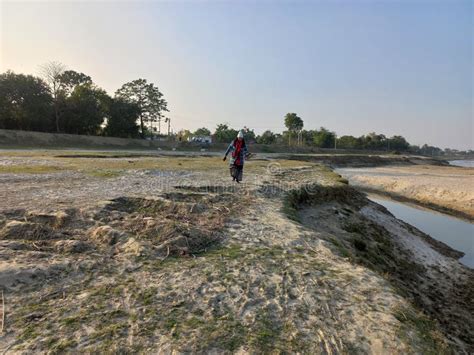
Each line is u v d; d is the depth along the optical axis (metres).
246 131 102.00
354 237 10.52
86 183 12.17
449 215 22.73
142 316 3.89
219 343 3.48
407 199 28.95
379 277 5.40
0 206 7.90
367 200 19.50
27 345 3.27
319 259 5.97
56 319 3.73
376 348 3.60
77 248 5.67
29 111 52.28
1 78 50.78
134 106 67.19
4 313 3.79
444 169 62.50
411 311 4.45
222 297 4.45
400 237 14.50
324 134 119.50
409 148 164.75
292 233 7.35
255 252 6.11
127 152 40.03
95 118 60.19
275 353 3.38
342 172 50.19
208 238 6.61
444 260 12.88
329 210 13.27
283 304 4.36
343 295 4.68
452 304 8.76
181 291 4.54
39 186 11.19
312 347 3.54
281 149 88.56
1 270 4.51
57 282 4.58
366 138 141.00
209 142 78.56
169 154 41.62
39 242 5.77
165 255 5.73
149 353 3.26
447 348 3.82
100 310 3.96
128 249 5.84
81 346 3.30
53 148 44.47
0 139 45.09
